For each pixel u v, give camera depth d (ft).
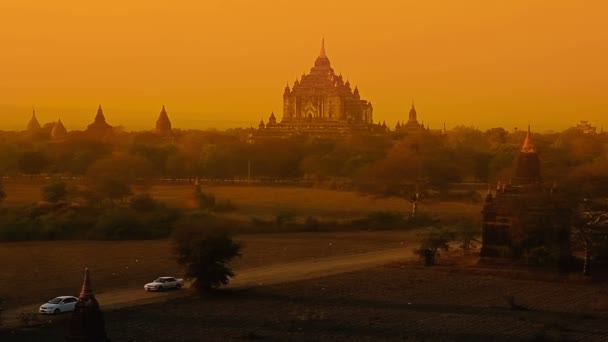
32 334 229.45
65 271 326.85
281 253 377.91
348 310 263.49
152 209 474.08
